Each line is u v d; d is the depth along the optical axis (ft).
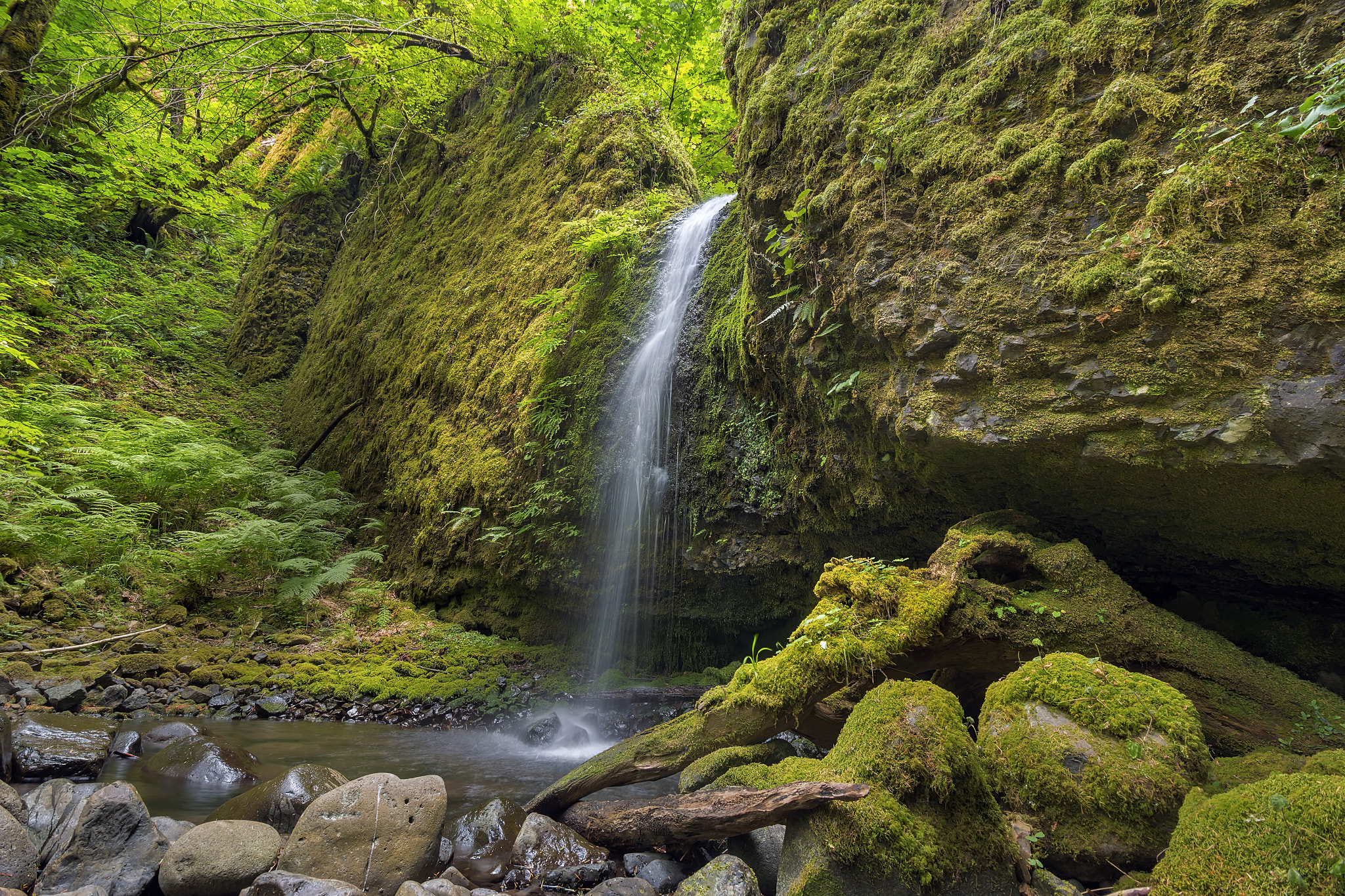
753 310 15.39
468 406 26.73
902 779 7.04
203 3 33.17
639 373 20.61
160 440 26.37
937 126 11.13
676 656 19.90
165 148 34.24
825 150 12.91
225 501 27.53
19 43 30.27
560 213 27.14
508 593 23.11
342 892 7.22
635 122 27.37
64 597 19.61
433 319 31.55
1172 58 8.91
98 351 33.45
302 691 18.38
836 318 12.76
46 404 24.43
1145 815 6.99
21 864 7.60
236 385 41.09
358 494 31.22
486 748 15.70
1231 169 8.13
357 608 24.40
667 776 10.24
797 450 15.65
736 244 19.25
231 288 49.73
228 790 11.40
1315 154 7.66
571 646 21.34
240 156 45.83
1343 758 6.66
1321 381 7.50
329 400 37.01
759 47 15.25
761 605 18.03
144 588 21.79
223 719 16.55
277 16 33.99
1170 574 10.83
